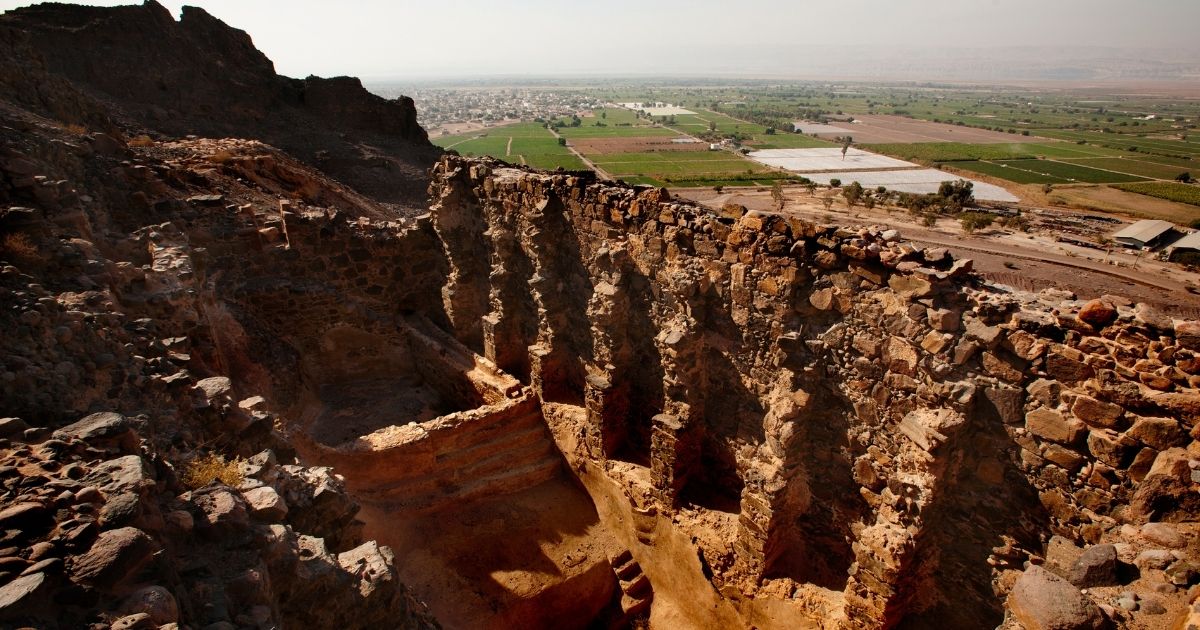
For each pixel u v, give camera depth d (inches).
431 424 642.8
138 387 347.6
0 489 220.1
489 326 729.6
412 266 830.5
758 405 479.5
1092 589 289.1
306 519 324.5
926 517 364.2
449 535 595.5
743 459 507.2
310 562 267.6
